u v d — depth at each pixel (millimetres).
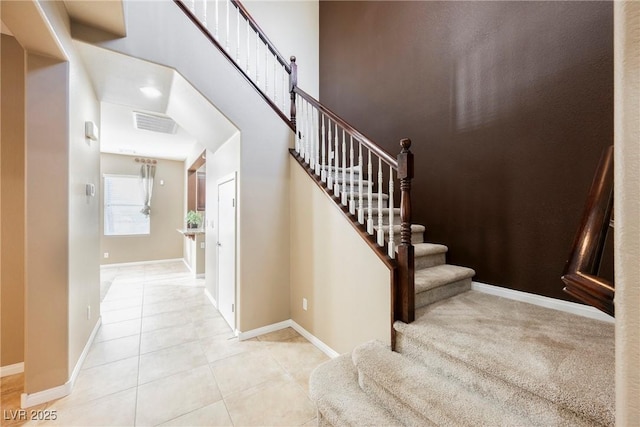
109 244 6762
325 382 1704
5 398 1966
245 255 2912
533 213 2117
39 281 1923
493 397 1316
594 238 1064
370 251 2088
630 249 434
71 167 2082
